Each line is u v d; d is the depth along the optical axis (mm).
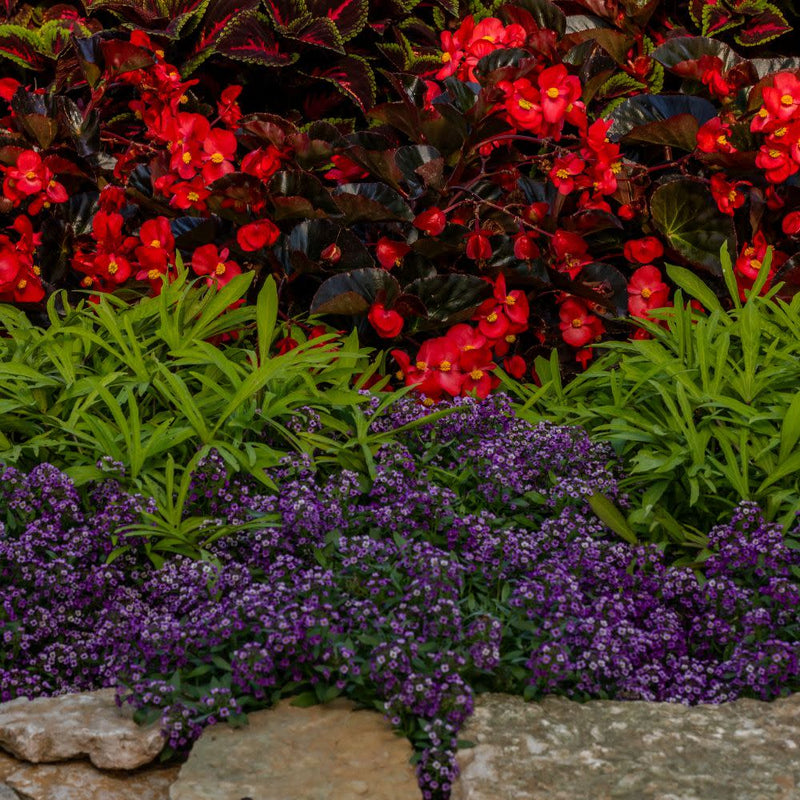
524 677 2471
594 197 3748
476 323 3812
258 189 3594
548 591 2643
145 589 2789
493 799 2170
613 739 2340
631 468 3213
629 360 3398
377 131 4168
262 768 2287
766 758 2275
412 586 2549
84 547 2789
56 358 3334
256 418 3283
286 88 4484
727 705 2471
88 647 2629
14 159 3725
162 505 2949
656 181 3783
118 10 4207
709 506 3090
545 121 3701
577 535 2861
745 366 3197
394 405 3365
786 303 3635
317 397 3318
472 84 3756
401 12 4629
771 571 2707
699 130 3709
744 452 2973
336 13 4445
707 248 3770
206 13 4305
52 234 3840
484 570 2680
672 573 2734
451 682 2352
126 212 3916
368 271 3555
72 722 2422
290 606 2434
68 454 3143
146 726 2410
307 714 2455
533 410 3625
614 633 2594
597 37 4172
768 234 3883
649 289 3801
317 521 2736
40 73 4344
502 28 4145
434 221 3666
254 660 2379
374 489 2955
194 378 3439
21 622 2666
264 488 3094
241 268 3820
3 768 2385
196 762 2301
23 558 2666
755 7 4543
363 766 2291
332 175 4023
